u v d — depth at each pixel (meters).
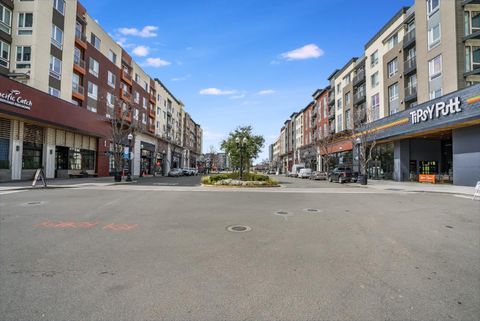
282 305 3.24
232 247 5.42
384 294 3.54
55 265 4.36
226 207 10.38
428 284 3.86
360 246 5.63
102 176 34.25
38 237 5.91
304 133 70.56
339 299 3.40
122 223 7.36
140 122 46.75
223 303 3.26
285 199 13.31
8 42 23.73
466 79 22.75
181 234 6.32
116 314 2.99
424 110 23.66
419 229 7.21
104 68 35.91
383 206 11.31
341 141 43.53
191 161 95.38
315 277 4.05
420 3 27.06
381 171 33.16
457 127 21.58
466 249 5.51
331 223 7.79
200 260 4.68
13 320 2.85
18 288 3.56
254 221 7.88
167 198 12.84
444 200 13.59
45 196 12.79
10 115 20.05
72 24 29.09
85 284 3.71
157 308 3.13
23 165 23.12
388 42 33.72
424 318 3.00
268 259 4.78
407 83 30.08
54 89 26.53
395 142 29.84
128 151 28.17
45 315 2.95
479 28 23.03
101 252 5.00
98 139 33.62
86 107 31.92
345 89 45.47
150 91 54.12
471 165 20.69
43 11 25.02
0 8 23.30
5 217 7.89
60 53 27.31
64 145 27.86
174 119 73.31
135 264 4.45
